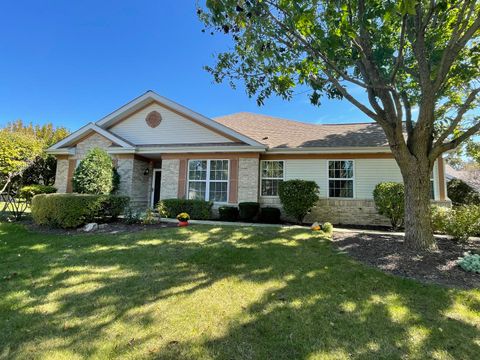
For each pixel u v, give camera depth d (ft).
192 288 13.01
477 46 22.08
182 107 42.57
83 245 20.75
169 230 25.90
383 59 21.97
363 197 35.88
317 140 40.06
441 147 19.69
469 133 19.12
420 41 18.47
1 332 9.27
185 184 39.88
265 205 38.68
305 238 22.84
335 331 9.52
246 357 8.14
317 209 36.78
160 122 43.88
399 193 30.94
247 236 23.47
